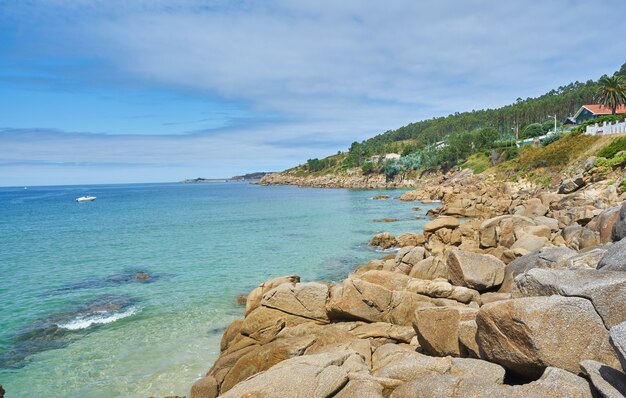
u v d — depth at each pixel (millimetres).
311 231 56812
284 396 9484
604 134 77938
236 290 29172
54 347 20219
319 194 150125
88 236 57844
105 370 17828
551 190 71625
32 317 24391
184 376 17188
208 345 20125
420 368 10117
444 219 41000
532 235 27609
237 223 68438
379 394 9367
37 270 37000
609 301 9008
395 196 123438
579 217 36594
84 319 23953
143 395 15914
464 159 150875
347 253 41406
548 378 8180
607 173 56156
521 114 183000
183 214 88250
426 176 164500
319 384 9750
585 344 8891
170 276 33750
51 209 115938
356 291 17625
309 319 18312
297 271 34438
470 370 9820
